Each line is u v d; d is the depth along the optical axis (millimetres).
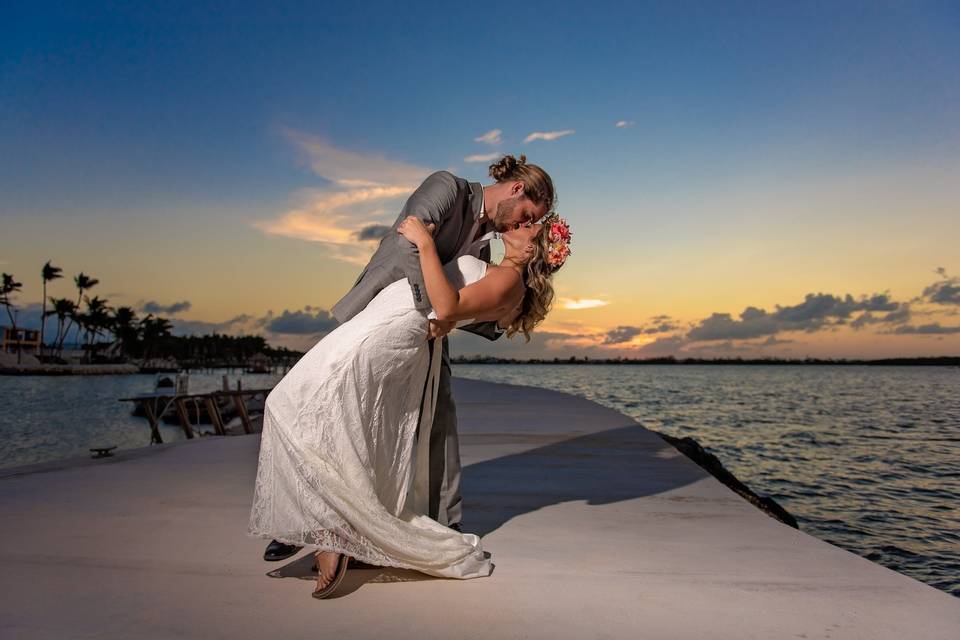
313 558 2398
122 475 4172
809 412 31047
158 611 1875
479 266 2268
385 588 2117
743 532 2924
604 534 2859
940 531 6922
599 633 1770
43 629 1729
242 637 1694
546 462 4762
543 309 2377
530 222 2309
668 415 28594
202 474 4211
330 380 2014
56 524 2887
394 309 2121
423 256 2057
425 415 2318
